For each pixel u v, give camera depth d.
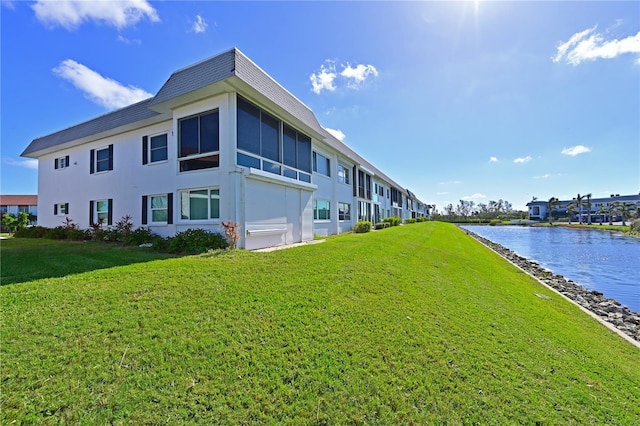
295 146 13.23
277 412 2.47
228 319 3.93
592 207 81.50
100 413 2.32
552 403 2.94
